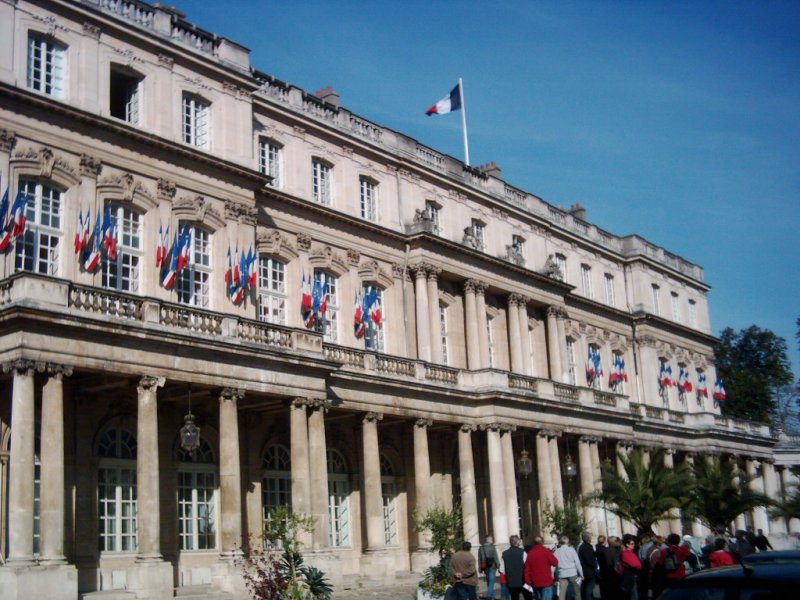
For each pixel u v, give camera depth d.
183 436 25.86
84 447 27.42
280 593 21.58
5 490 25.67
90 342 24.59
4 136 26.72
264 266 35.50
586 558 23.08
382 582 33.34
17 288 23.53
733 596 9.05
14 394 23.02
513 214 49.53
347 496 36.94
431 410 37.78
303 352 30.50
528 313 48.75
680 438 56.94
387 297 40.81
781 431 81.75
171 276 29.95
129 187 29.73
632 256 60.78
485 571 26.09
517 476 45.00
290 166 37.19
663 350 61.81
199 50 33.06
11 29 27.36
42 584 22.14
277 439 33.84
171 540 29.14
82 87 28.95
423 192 43.72
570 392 45.69
